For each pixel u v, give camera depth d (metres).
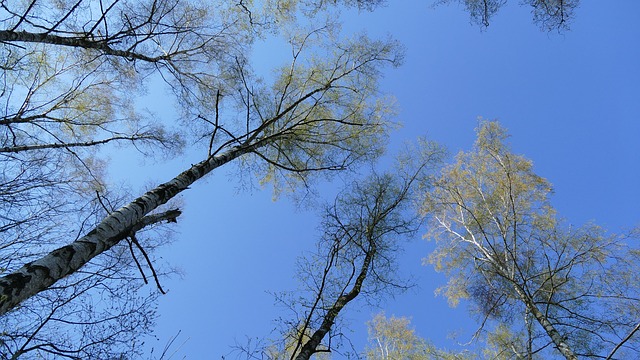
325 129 8.54
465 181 9.13
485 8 6.99
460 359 7.87
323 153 8.60
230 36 8.51
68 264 3.08
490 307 8.05
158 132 8.68
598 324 6.59
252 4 8.66
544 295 7.52
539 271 7.86
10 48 6.95
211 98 8.40
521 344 7.20
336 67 8.81
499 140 9.03
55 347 3.95
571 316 6.87
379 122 8.69
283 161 8.80
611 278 6.87
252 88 8.17
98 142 7.86
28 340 3.81
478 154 9.22
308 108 8.59
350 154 8.24
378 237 6.73
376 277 6.43
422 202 8.91
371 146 8.55
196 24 8.19
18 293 2.64
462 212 9.32
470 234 9.13
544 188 8.51
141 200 4.08
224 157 6.07
